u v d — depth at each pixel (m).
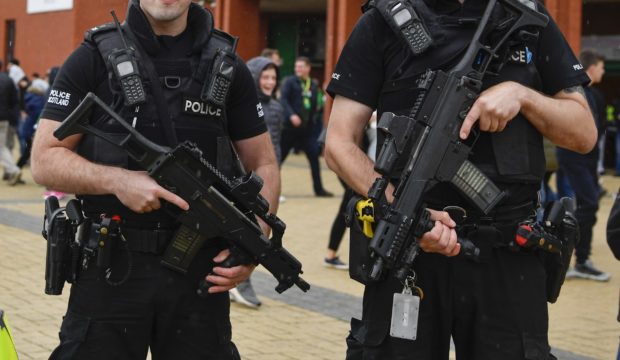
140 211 3.22
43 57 30.80
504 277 3.24
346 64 3.34
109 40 3.37
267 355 5.89
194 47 3.44
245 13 25.56
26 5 31.86
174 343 3.42
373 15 3.32
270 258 3.43
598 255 9.88
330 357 5.90
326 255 9.52
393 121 3.12
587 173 8.48
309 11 29.80
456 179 3.14
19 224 10.82
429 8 3.30
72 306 3.40
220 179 3.32
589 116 3.37
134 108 3.34
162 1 3.30
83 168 3.29
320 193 14.90
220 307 3.46
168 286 3.35
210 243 3.42
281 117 9.70
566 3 18.48
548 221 3.37
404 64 3.26
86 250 3.33
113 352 3.36
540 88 3.38
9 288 7.47
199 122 3.42
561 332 6.71
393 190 3.23
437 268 3.21
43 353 5.76
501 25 3.19
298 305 7.23
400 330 3.15
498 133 3.24
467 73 3.15
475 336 3.25
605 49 21.89
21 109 18.75
